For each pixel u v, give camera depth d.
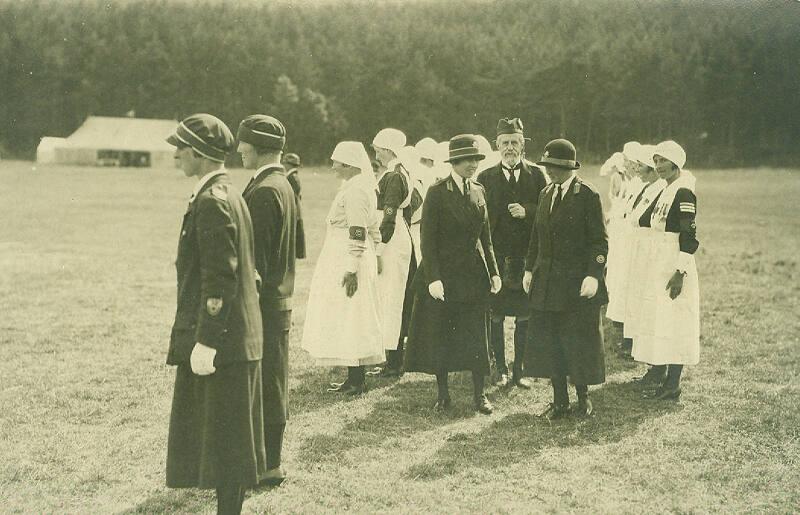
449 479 4.19
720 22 24.72
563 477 4.21
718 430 5.02
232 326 3.38
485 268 5.54
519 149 6.31
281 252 4.00
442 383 5.55
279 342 4.02
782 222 20.45
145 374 6.41
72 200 28.84
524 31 32.91
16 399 5.67
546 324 5.32
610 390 6.14
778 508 3.76
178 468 3.45
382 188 6.59
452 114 40.25
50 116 64.75
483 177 6.33
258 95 60.53
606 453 4.61
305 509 3.79
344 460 4.50
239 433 3.38
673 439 4.84
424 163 7.00
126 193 32.97
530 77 32.34
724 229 18.91
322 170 51.22
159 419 5.27
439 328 5.46
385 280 6.62
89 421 5.21
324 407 5.65
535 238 5.59
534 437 4.93
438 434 5.01
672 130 31.77
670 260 5.72
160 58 64.88
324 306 5.96
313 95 55.19
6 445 4.72
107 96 65.81
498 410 5.59
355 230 5.62
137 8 65.69
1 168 51.47
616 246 7.88
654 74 30.03
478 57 36.62
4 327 8.19
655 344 5.77
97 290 10.58
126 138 61.84
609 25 30.58
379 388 6.24
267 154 4.09
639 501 3.86
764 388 6.04
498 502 3.86
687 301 5.71
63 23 65.12
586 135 32.00
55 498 3.94
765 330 8.09
